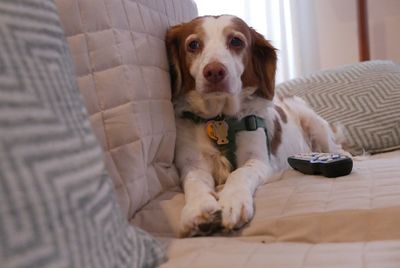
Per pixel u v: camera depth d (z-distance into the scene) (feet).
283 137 4.97
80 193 1.43
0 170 1.16
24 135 1.27
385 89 5.98
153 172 3.26
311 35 9.08
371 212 2.54
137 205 2.93
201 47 4.00
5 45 1.34
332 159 3.54
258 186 3.54
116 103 2.86
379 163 3.81
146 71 3.31
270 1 8.82
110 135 2.80
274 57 4.55
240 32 4.12
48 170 1.31
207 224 2.75
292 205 2.89
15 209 1.16
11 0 1.45
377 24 9.02
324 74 6.65
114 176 2.72
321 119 5.85
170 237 2.76
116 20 3.02
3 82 1.28
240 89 4.08
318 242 2.48
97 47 2.82
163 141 3.45
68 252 1.29
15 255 1.12
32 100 1.37
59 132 1.45
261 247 2.34
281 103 5.74
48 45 1.58
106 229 1.56
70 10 2.71
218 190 3.59
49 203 1.27
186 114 4.14
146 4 3.68
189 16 4.93
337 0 9.08
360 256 2.00
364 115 5.82
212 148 3.97
